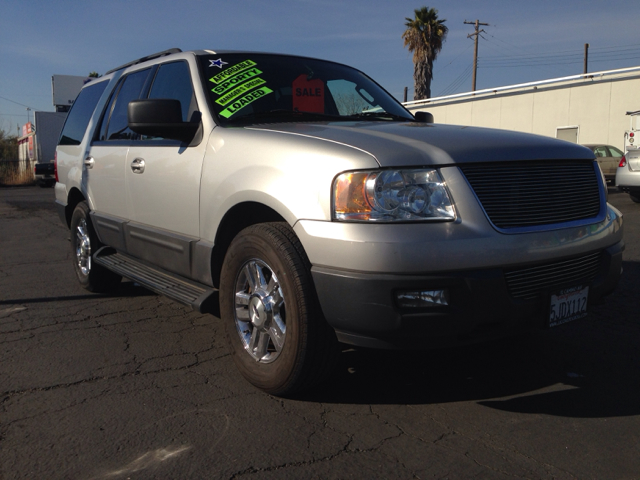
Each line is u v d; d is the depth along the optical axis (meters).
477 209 2.51
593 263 2.94
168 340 3.87
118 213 4.43
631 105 18.62
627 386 3.05
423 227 2.44
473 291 2.45
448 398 2.92
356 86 4.26
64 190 5.59
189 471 2.26
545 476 2.22
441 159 2.53
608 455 2.37
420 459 2.34
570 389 3.01
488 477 2.21
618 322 4.12
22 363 3.43
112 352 3.63
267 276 3.00
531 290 2.64
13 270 6.40
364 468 2.28
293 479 2.20
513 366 3.32
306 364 2.71
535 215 2.68
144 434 2.55
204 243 3.33
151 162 3.86
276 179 2.80
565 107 20.41
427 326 2.45
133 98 4.49
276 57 4.13
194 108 3.61
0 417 2.72
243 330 3.10
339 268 2.50
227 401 2.89
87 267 5.21
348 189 2.51
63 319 4.38
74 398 2.94
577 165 2.96
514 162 2.68
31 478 2.21
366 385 3.07
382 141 2.68
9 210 14.36
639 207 11.66
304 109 3.75
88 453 2.39
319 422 2.66
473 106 23.42
